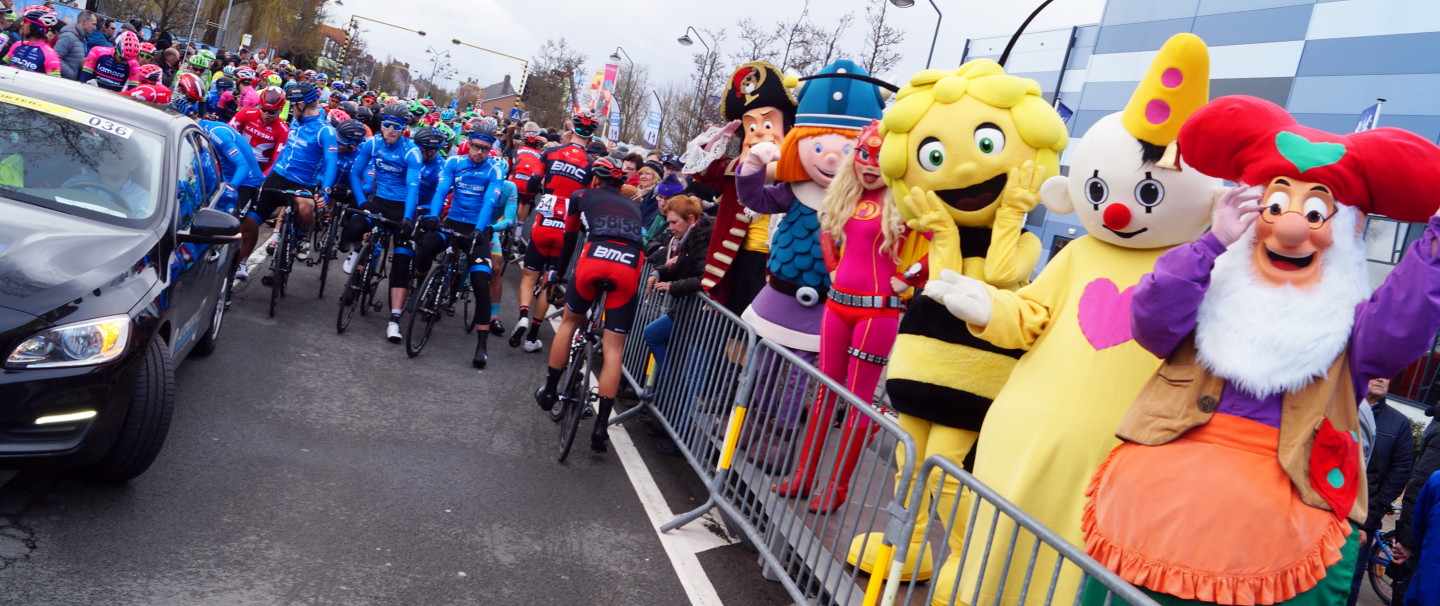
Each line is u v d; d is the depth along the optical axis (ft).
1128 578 8.75
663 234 27.04
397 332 26.00
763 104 19.26
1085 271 11.30
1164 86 10.31
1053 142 12.82
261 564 12.39
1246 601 8.25
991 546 10.02
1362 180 8.31
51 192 14.44
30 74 17.44
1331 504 8.36
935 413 12.65
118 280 13.02
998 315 11.14
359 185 26.78
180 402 17.46
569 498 16.99
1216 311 8.93
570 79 155.63
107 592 10.96
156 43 56.59
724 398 17.26
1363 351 8.36
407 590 12.51
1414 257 8.04
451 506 15.52
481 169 25.44
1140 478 9.00
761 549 14.49
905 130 13.33
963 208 13.08
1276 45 81.61
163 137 16.84
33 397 11.53
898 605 12.60
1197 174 10.43
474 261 25.41
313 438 17.33
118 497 13.34
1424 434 19.93
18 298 11.77
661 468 19.86
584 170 28.45
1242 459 8.60
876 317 15.26
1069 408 10.64
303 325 25.59
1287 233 8.46
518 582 13.39
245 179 25.00
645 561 14.97
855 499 16.02
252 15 139.03
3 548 11.34
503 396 22.95
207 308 18.85
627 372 23.94
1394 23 73.56
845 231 15.58
